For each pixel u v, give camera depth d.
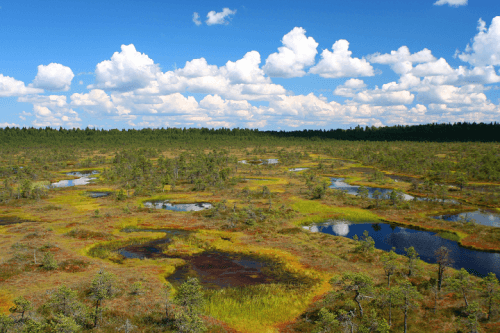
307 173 175.12
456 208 98.19
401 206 99.62
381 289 42.97
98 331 37.19
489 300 40.97
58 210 99.81
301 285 51.84
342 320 38.22
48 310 40.22
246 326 40.22
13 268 54.34
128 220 88.94
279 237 74.81
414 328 37.88
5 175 165.00
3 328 33.97
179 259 63.06
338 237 74.62
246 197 117.06
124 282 51.19
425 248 69.44
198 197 120.75
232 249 68.00
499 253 65.88
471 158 185.25
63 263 57.97
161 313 42.25
